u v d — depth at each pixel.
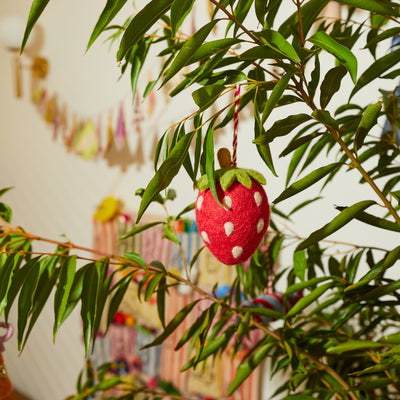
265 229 0.59
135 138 1.98
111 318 0.67
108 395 1.98
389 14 0.45
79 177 2.37
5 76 2.95
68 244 0.69
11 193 3.03
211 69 0.51
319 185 1.34
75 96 2.33
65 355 2.49
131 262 0.73
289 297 0.82
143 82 1.89
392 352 0.56
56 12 2.41
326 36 0.45
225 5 0.47
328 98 0.52
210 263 1.62
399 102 0.79
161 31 1.77
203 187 0.57
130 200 2.04
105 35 2.07
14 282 0.59
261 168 1.49
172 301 1.77
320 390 0.72
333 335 0.74
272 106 0.46
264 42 0.45
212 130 0.51
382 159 0.79
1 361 0.71
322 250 0.83
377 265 0.59
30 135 2.77
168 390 1.78
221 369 1.59
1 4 2.94
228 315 0.87
